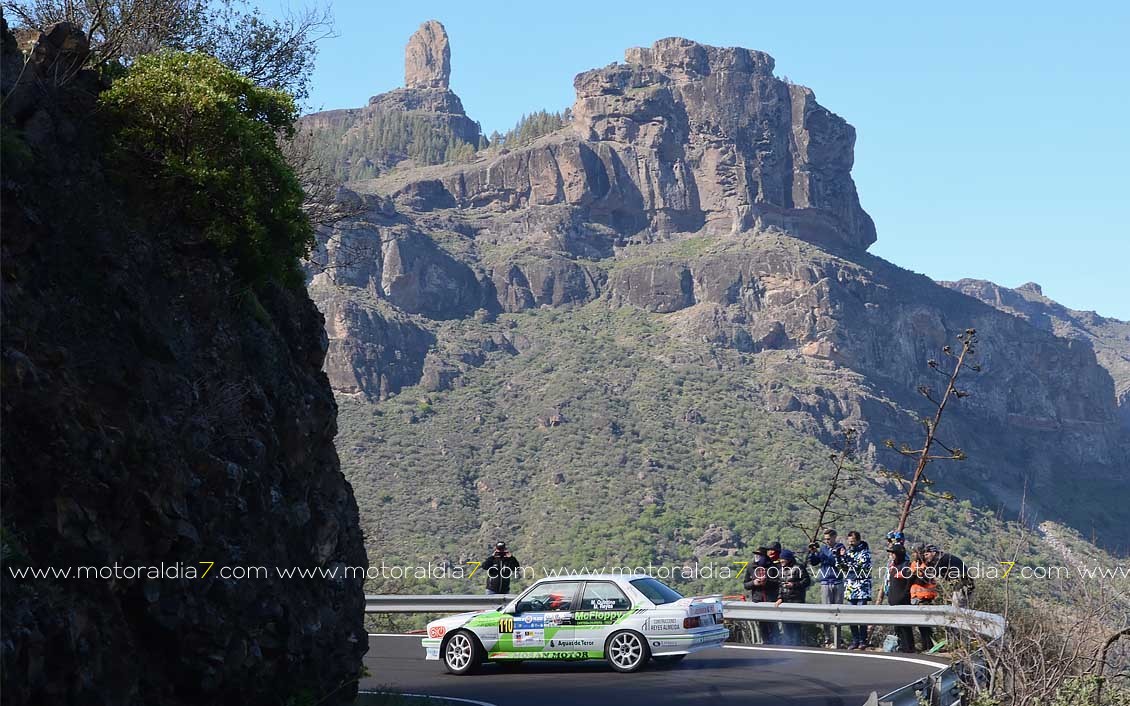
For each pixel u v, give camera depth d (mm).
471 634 21219
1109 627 16734
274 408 15914
